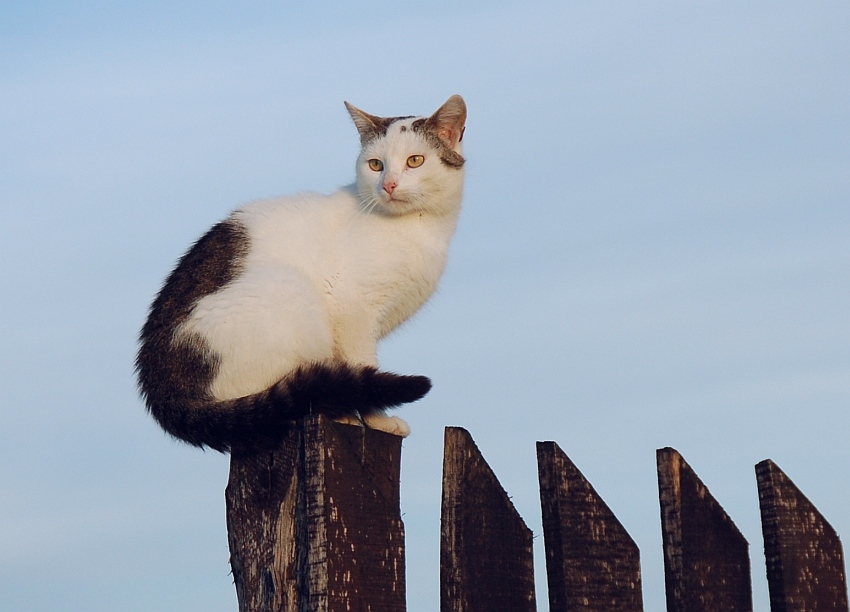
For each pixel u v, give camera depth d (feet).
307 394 12.08
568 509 8.38
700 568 8.52
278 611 8.84
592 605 8.25
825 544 8.60
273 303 13.61
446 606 8.38
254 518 9.67
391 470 9.09
